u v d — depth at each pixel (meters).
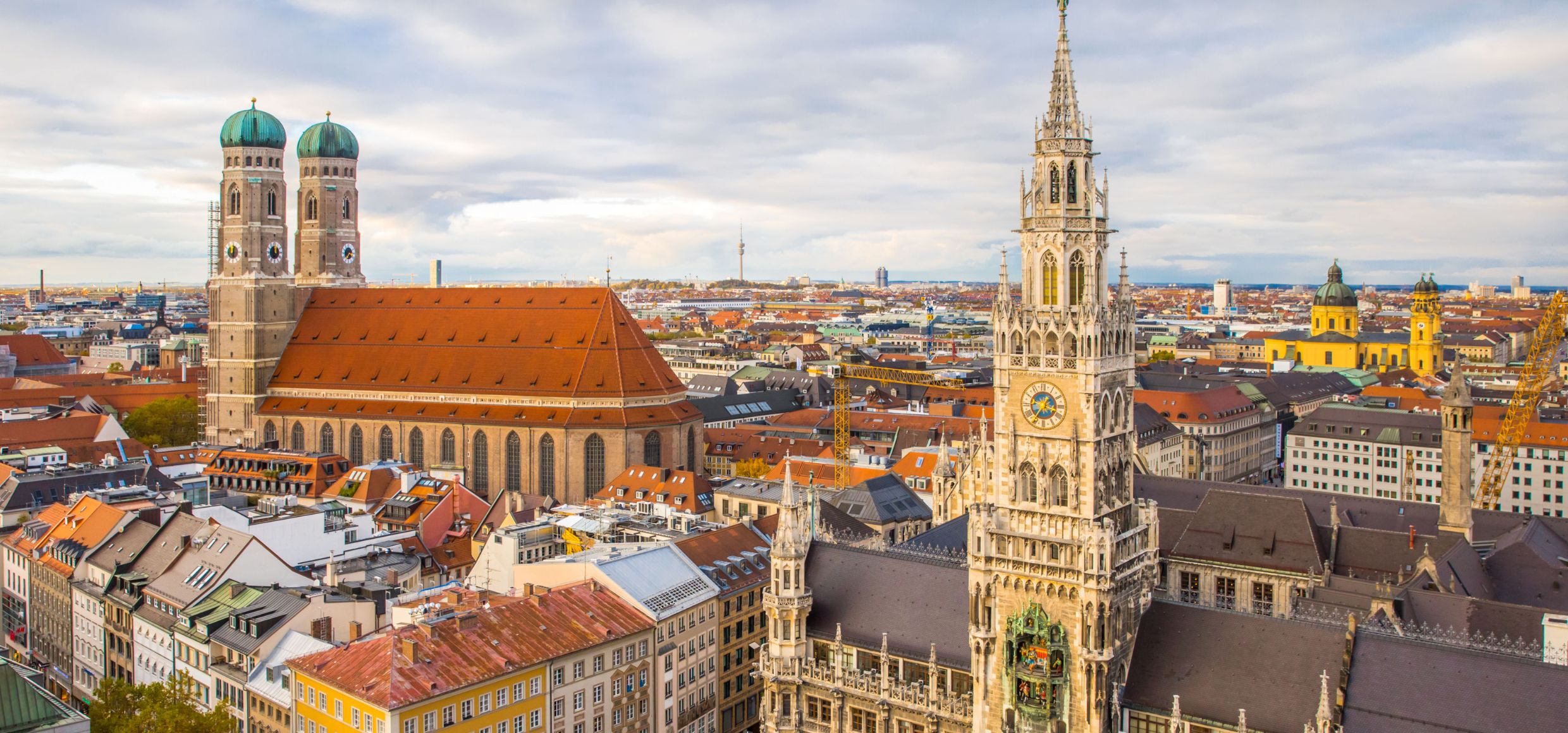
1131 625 87.94
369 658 102.44
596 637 113.56
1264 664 83.19
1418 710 76.75
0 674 89.69
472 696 101.88
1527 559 114.50
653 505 183.25
